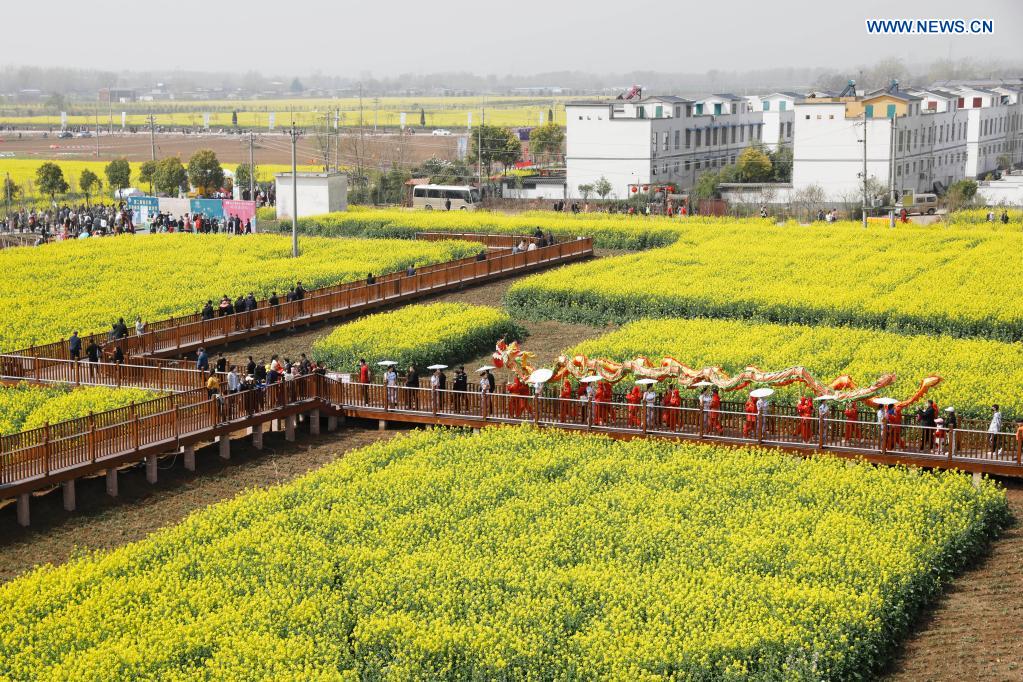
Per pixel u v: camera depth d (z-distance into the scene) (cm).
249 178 12738
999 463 3588
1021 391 4256
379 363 4872
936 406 3972
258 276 6944
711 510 3325
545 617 2709
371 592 2861
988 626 2816
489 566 2975
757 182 12481
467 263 7119
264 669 2525
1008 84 19500
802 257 7512
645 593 2809
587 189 12081
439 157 16350
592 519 3256
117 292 6500
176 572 2989
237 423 4053
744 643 2562
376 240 8600
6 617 2769
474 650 2577
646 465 3681
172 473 3909
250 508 3428
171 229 9381
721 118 13688
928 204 11162
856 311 5769
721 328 5488
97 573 2991
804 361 4766
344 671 2523
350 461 3844
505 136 14188
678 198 11506
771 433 3866
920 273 6888
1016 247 7838
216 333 5453
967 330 5566
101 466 3631
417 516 3303
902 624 2767
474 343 5397
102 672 2509
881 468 3622
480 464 3728
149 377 4578
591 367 4169
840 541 3080
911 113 12100
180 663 2577
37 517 3528
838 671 2525
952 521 3209
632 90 13862
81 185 12206
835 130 11725
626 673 2472
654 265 7219
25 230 9944
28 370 4762
